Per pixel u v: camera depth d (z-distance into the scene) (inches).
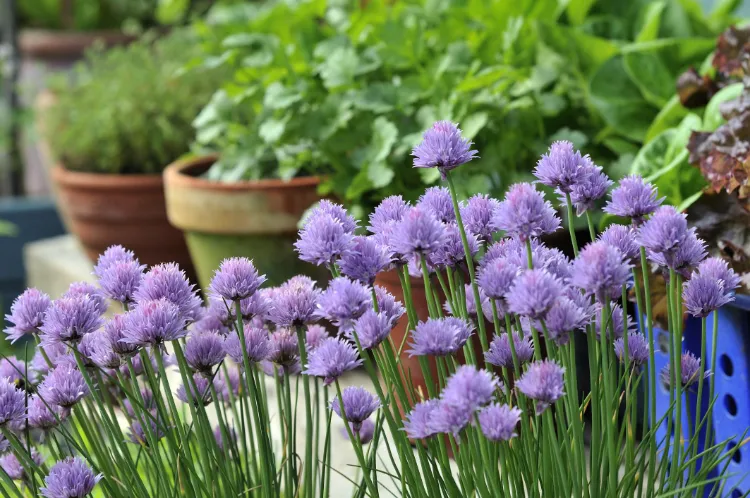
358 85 58.9
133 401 37.6
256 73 65.1
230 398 40.6
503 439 33.5
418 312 52.0
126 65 86.4
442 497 39.8
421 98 57.4
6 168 124.5
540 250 37.3
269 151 66.0
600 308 36.1
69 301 36.6
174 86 82.3
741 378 44.4
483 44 58.7
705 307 36.7
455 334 34.7
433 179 54.5
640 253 36.9
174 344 37.2
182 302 37.4
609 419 35.1
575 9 63.2
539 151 55.1
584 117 59.7
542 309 33.3
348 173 58.8
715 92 53.0
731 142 47.2
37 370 41.6
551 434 34.4
